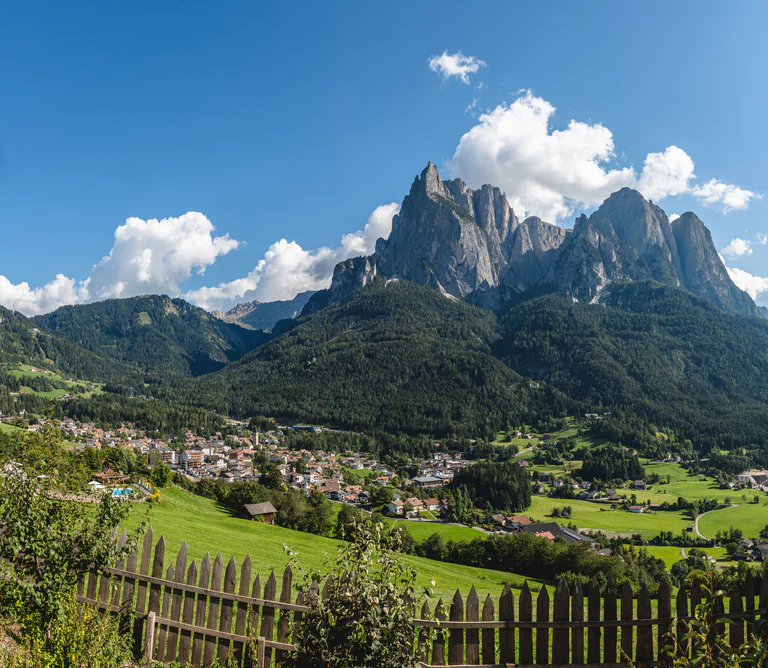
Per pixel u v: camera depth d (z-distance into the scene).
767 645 6.59
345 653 7.65
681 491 175.00
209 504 72.75
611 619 9.39
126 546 10.47
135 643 10.23
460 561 73.94
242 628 9.64
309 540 57.09
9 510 9.57
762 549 97.69
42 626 9.23
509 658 9.23
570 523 135.62
